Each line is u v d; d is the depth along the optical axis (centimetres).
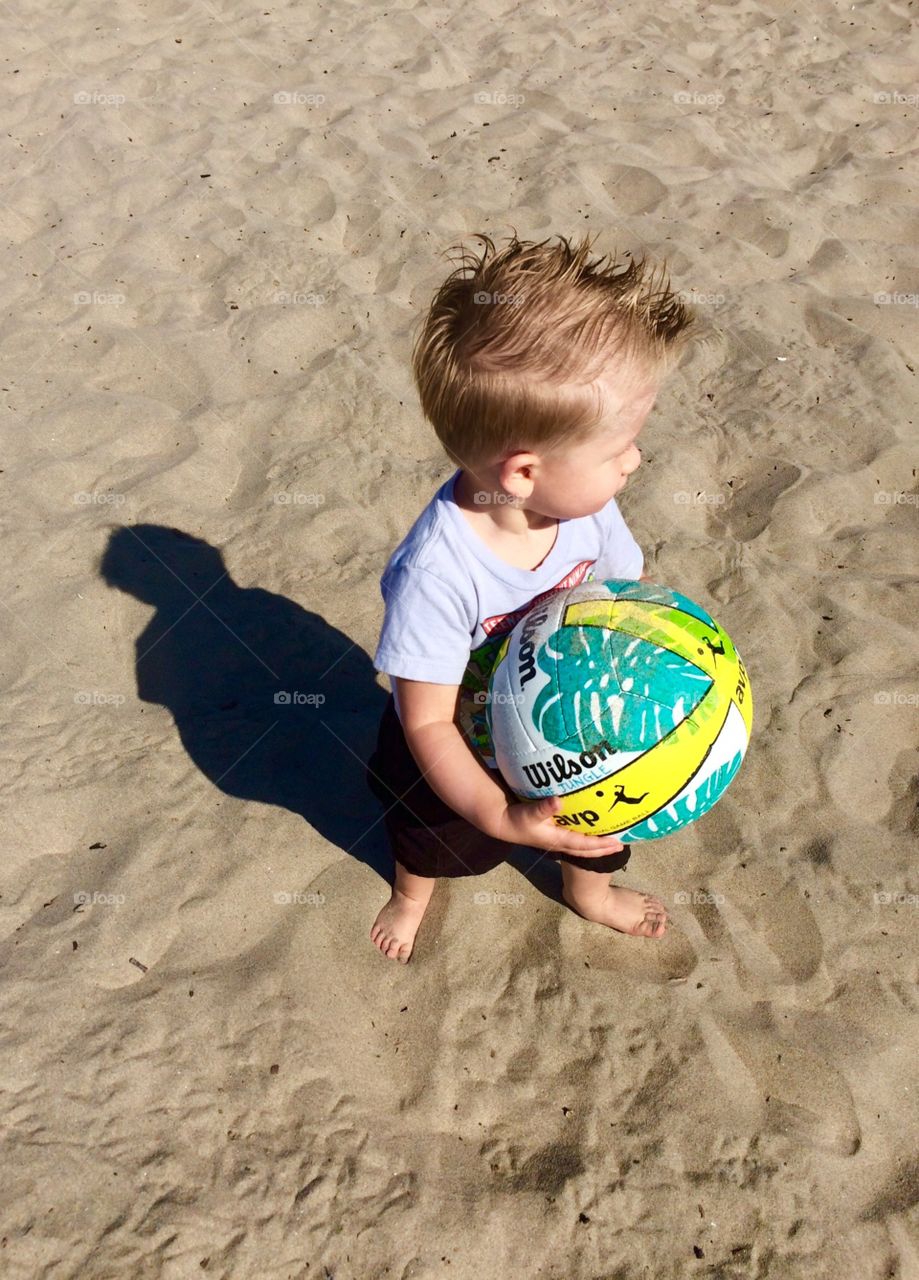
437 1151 192
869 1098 201
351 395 370
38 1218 179
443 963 218
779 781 254
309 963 217
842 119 568
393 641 170
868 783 256
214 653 282
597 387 152
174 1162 187
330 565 310
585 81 596
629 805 166
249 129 532
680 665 164
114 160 502
